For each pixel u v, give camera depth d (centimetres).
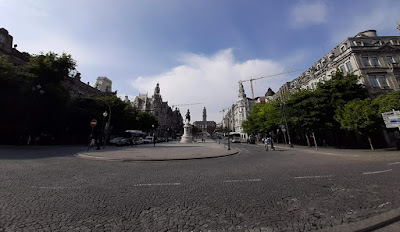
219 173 838
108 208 421
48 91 2539
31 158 1234
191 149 2266
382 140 2475
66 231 314
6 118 2425
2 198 466
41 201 455
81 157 1365
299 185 613
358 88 2447
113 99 3781
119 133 4650
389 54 2812
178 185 629
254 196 507
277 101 3581
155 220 363
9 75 2222
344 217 364
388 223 331
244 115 9000
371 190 534
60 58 2742
